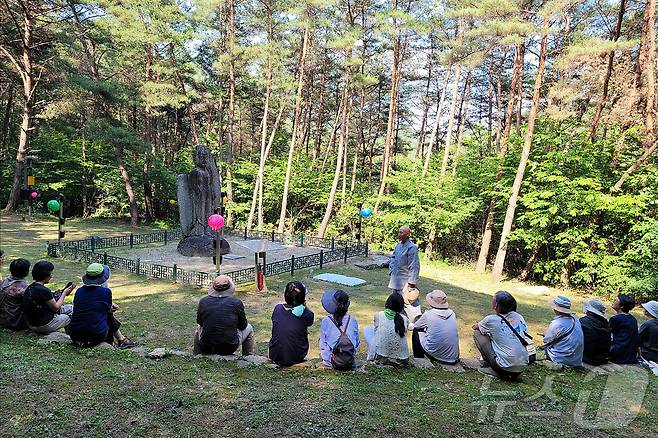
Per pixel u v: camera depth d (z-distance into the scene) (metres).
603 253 14.31
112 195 28.98
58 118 25.94
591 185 14.07
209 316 5.52
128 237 17.34
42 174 26.77
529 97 28.30
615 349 6.05
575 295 14.46
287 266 13.58
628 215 13.76
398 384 4.73
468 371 5.42
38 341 5.62
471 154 23.73
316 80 35.34
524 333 5.42
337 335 5.23
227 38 23.84
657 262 12.71
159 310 9.09
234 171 27.62
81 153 28.31
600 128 17.77
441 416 3.95
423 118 34.69
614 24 18.25
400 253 8.45
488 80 31.17
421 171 22.39
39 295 5.83
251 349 6.00
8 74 26.72
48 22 22.94
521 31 13.38
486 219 19.61
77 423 3.53
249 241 19.02
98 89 21.86
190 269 12.94
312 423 3.68
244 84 30.89
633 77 15.34
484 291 13.64
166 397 4.07
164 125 38.09
